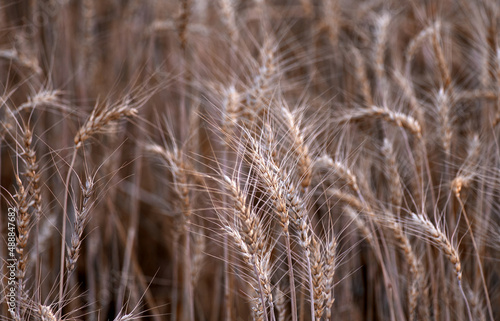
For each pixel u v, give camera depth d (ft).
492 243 3.50
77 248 3.00
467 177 3.32
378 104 3.86
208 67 4.06
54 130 3.97
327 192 3.40
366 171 3.60
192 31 4.15
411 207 3.56
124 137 4.06
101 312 3.70
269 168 2.94
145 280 3.97
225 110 3.35
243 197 2.90
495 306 3.62
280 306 3.20
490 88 3.78
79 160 3.83
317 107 3.87
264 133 3.05
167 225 4.03
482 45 3.87
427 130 3.76
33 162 3.03
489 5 3.84
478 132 3.77
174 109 4.08
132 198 3.93
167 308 3.84
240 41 4.04
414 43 3.86
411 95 3.67
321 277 2.95
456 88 3.93
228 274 3.38
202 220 3.55
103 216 3.93
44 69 4.06
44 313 2.98
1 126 3.34
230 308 3.40
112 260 3.97
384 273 3.28
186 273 3.55
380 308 3.57
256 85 3.42
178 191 3.34
